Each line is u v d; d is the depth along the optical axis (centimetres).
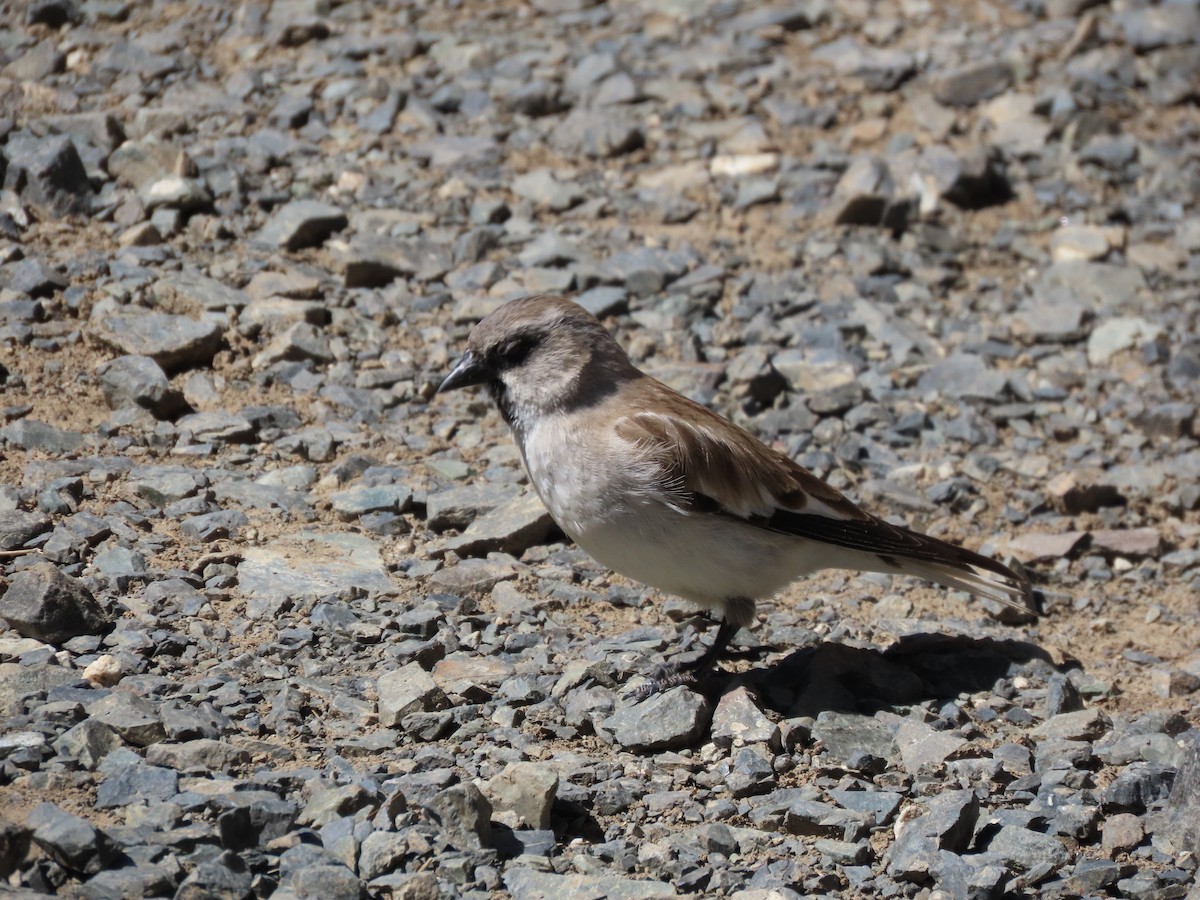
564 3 1906
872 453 1226
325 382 1186
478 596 957
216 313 1218
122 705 730
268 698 786
